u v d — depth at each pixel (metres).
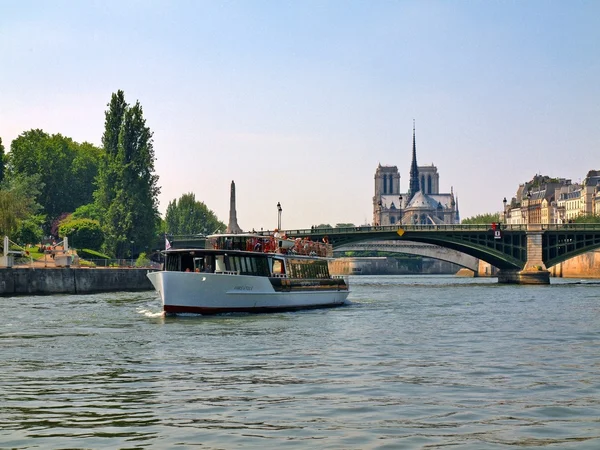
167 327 47.47
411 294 99.25
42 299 78.69
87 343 39.06
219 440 19.55
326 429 20.69
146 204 134.25
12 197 105.56
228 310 57.47
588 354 35.66
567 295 94.69
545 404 23.89
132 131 135.00
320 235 129.88
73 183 181.38
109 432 20.31
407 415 22.34
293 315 58.16
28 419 21.80
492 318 57.00
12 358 33.59
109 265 118.06
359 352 35.97
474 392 25.80
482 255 142.00
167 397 24.88
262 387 26.61
